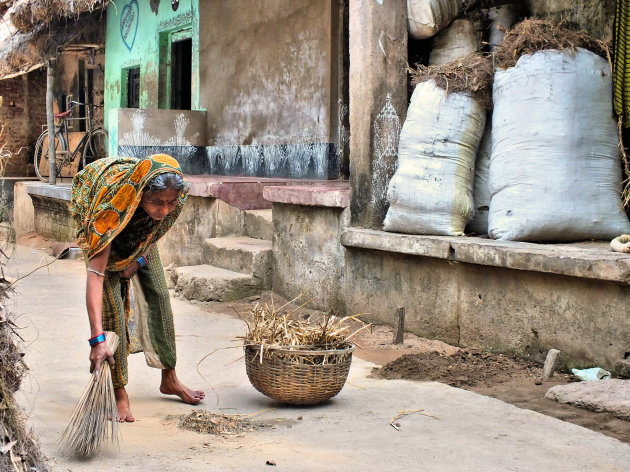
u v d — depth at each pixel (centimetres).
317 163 977
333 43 954
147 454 332
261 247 783
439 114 589
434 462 330
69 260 1093
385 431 373
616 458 338
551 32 566
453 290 561
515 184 544
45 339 579
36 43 1312
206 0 1208
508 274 518
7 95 1881
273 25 1059
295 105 1020
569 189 534
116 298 376
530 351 506
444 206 585
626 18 550
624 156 552
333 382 409
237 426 378
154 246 399
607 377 455
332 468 320
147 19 1408
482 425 383
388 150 652
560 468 326
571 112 538
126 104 1534
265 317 435
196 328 631
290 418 394
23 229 1438
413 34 663
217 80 1186
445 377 479
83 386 451
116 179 349
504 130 555
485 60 599
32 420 378
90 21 1540
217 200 860
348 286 661
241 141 1134
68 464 318
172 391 420
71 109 1573
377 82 645
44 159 1812
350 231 641
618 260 436
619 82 550
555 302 489
